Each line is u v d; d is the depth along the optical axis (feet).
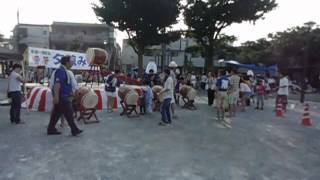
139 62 117.60
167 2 106.01
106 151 25.14
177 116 45.29
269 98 91.86
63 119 34.12
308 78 157.17
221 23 119.34
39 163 21.66
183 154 25.16
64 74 29.37
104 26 188.55
